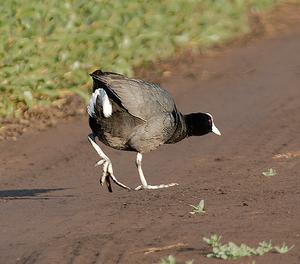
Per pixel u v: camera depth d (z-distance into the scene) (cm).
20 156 1614
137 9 2503
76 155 1609
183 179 1375
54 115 1888
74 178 1446
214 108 1909
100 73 1262
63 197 1280
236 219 1038
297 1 2956
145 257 910
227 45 2494
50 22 2256
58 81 2055
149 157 1572
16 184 1416
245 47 2472
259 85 2084
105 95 1229
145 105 1262
